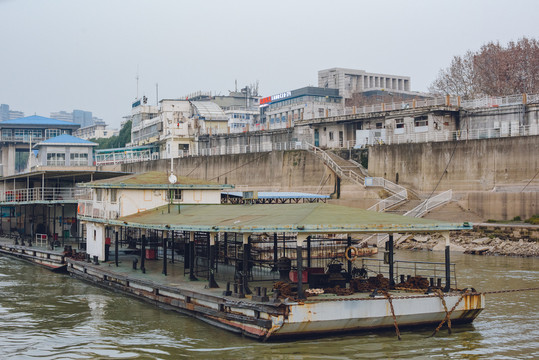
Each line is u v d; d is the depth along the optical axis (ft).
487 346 70.44
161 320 84.58
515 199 169.89
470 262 140.46
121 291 105.81
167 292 89.97
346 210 79.41
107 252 122.72
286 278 89.71
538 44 249.96
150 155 342.44
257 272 103.14
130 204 112.68
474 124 208.74
